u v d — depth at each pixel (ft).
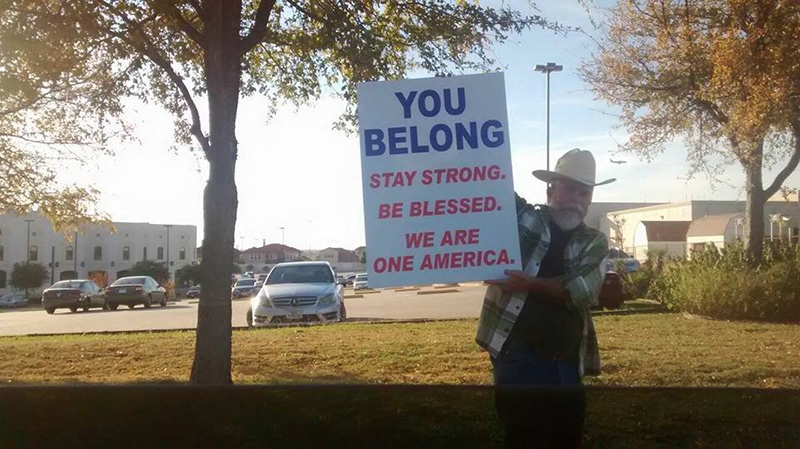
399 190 13.19
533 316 12.98
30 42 25.67
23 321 80.59
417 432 18.19
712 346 32.58
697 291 49.21
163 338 40.70
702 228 139.33
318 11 31.42
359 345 33.99
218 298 23.90
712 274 49.88
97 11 26.63
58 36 26.32
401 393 19.10
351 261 340.18
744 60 42.93
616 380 24.30
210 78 24.61
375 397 19.54
